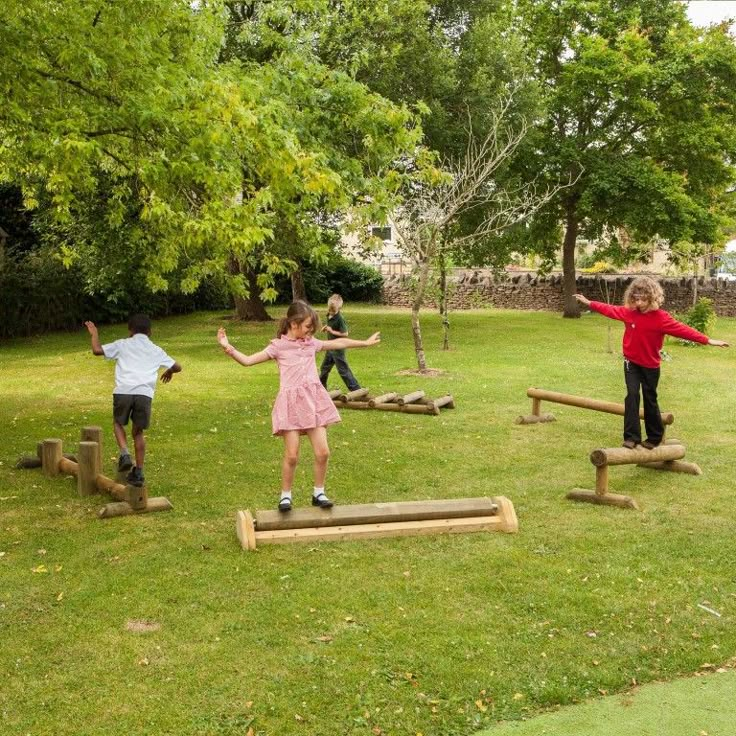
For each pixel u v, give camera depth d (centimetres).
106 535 679
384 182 1244
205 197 981
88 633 504
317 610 536
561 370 1631
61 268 2545
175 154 904
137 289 2638
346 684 446
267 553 636
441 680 451
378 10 2091
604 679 453
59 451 867
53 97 897
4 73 855
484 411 1220
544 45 2889
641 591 568
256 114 898
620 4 2888
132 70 887
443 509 684
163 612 533
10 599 552
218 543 659
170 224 1045
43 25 848
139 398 761
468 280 3488
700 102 2756
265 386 1463
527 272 3662
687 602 550
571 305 2950
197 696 434
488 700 433
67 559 625
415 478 855
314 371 669
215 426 1119
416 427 1110
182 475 866
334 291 3709
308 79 1162
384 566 611
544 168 2789
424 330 2470
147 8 911
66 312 2589
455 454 959
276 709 421
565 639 498
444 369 1652
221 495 792
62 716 415
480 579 586
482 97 2306
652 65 2716
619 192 2667
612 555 636
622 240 3145
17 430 1117
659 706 429
